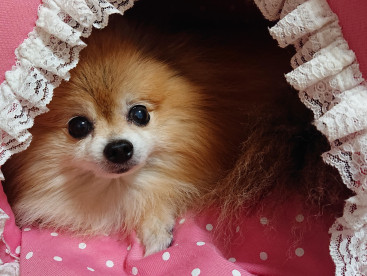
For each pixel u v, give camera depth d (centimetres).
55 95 21
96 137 21
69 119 21
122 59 22
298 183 24
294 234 21
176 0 28
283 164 24
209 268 19
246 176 23
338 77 16
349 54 16
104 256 22
